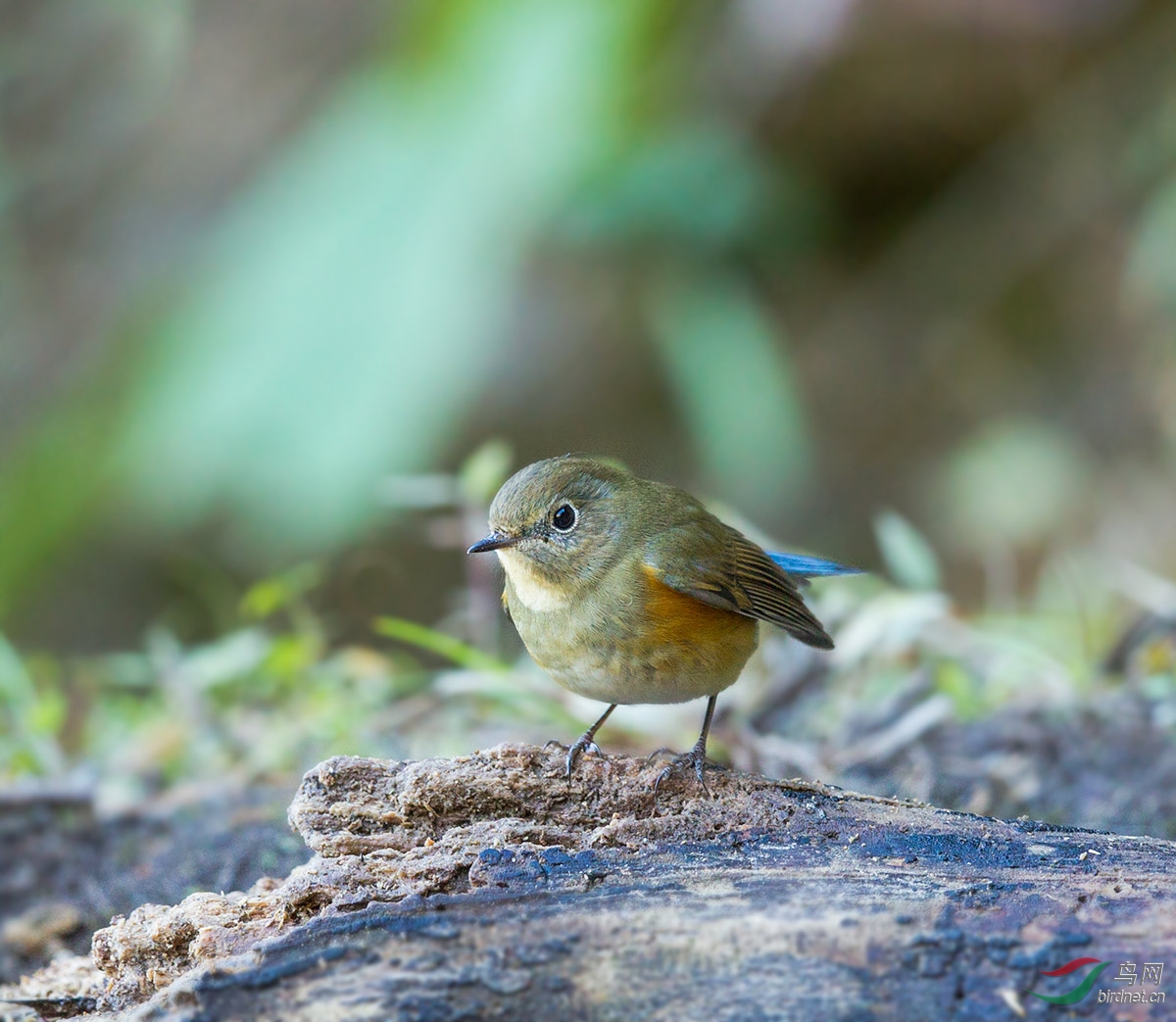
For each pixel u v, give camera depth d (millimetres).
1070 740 7699
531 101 13578
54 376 15648
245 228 13984
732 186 14938
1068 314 15914
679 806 5113
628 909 4262
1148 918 4148
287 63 16500
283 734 8469
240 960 4145
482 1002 3832
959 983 3854
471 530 9727
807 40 15055
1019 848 4809
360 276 13133
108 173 16453
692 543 5859
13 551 13914
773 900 4309
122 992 4680
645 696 5934
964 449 15484
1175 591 9555
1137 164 15438
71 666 11625
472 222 13203
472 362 15172
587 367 15719
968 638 9016
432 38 13734
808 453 15797
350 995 3877
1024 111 15812
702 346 14914
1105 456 15000
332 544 13453
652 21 14445
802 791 5250
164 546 14328
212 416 13117
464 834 4875
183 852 7102
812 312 16844
